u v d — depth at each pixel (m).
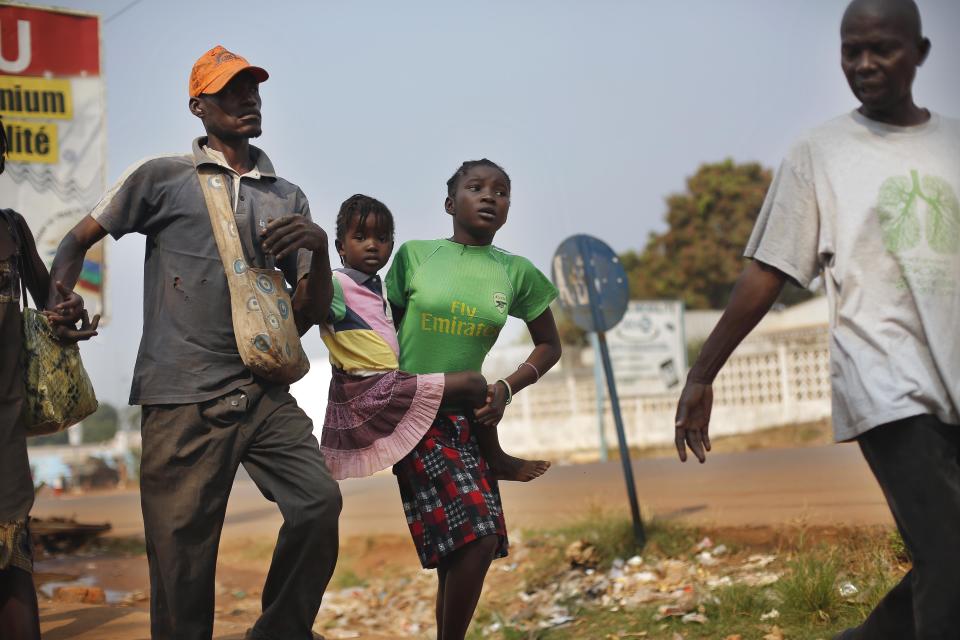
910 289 3.04
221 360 3.95
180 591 3.93
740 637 4.87
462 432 4.25
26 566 3.71
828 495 7.80
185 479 3.93
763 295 3.32
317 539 3.92
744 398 21.19
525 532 8.32
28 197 10.59
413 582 8.18
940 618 2.94
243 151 4.15
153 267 4.05
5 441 3.71
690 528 6.87
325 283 4.02
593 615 5.79
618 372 17.11
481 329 4.34
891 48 3.12
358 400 4.21
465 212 4.38
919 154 3.15
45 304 4.16
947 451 3.01
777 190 3.30
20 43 10.60
